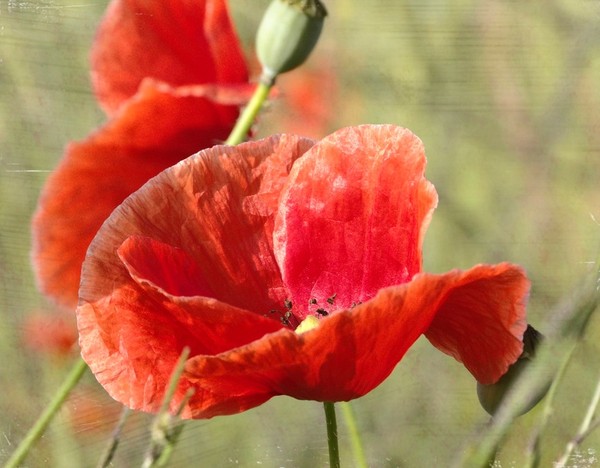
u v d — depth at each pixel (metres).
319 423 0.59
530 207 0.61
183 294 0.44
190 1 0.51
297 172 0.45
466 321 0.43
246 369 0.42
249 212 0.45
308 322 0.45
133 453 0.52
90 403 0.54
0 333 0.57
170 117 0.49
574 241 0.59
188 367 0.42
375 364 0.42
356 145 0.45
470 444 0.42
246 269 0.45
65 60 0.61
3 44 0.61
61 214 0.49
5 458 0.54
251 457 0.58
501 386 0.43
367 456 0.58
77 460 0.54
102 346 0.43
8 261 0.58
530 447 0.41
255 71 0.54
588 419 0.42
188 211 0.45
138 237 0.43
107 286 0.43
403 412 0.58
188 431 0.55
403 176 0.45
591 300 0.41
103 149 0.49
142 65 0.51
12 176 0.60
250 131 0.52
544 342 0.41
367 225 0.45
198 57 0.51
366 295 0.45
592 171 0.61
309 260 0.46
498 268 0.42
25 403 0.56
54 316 0.57
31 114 0.61
